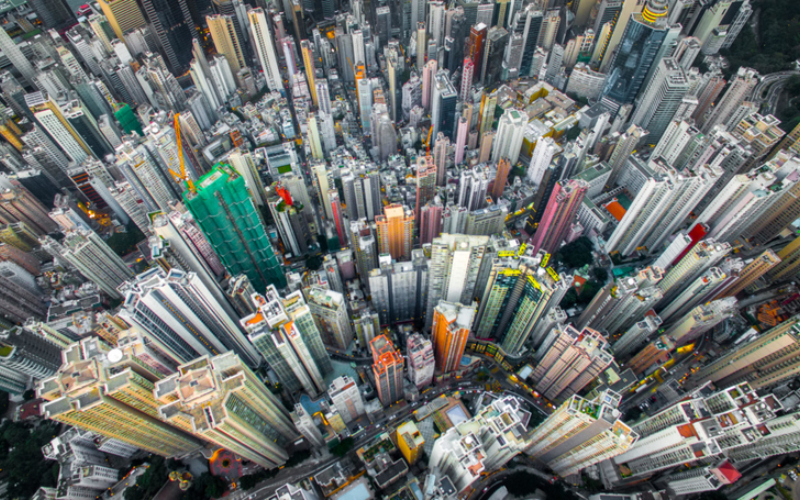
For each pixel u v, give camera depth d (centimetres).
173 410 19838
